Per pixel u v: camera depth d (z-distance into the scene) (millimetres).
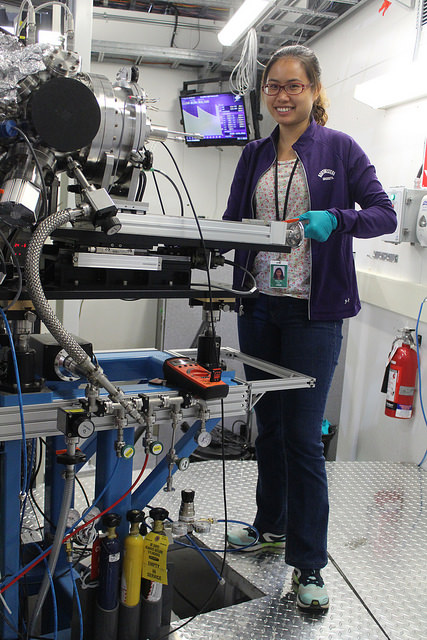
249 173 1793
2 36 1103
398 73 2420
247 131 4293
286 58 1579
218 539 2031
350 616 1654
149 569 1315
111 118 1193
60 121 1069
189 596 1938
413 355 2658
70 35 1373
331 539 2086
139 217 1167
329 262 1606
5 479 1216
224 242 1272
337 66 3449
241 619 1612
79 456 1137
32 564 1223
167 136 1323
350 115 3291
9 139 1137
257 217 1771
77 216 1108
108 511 1374
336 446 3424
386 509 2332
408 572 1900
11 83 1061
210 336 1379
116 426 1189
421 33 2600
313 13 3211
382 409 2977
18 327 1160
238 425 3658
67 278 1212
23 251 1254
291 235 1385
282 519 1942
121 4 3701
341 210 1477
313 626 1597
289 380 1445
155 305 4609
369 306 3070
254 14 2922
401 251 2789
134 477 2568
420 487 2533
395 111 2840
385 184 2936
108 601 1302
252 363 1662
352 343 3238
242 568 1874
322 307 1600
